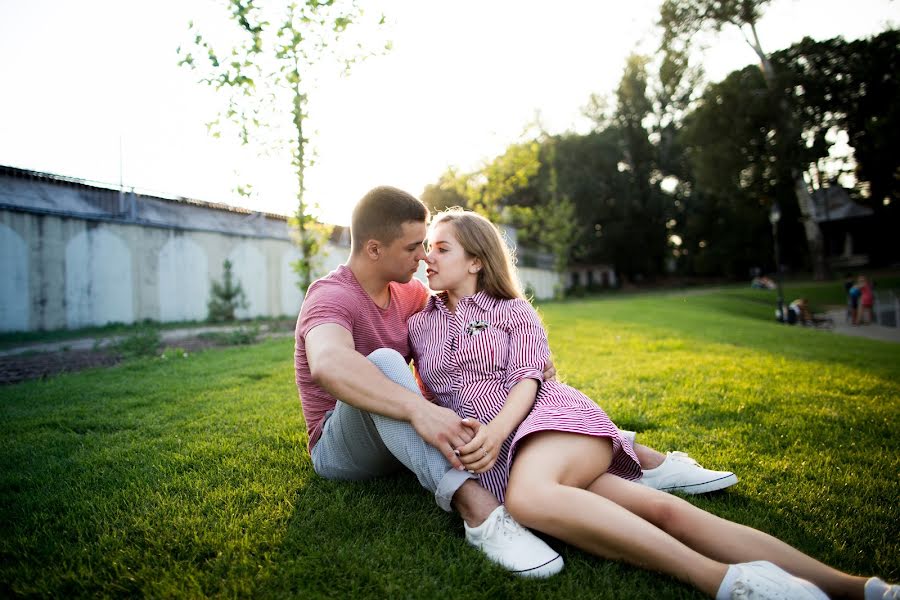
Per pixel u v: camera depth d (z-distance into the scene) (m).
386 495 2.02
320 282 2.14
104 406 3.71
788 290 32.38
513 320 2.04
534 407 1.85
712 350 6.98
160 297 14.87
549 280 35.69
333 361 1.74
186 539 1.70
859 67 31.84
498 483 1.77
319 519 1.81
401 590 1.40
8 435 3.00
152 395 4.09
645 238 49.38
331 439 2.06
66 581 1.48
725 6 27.75
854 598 1.23
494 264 2.15
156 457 2.52
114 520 1.83
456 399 1.99
